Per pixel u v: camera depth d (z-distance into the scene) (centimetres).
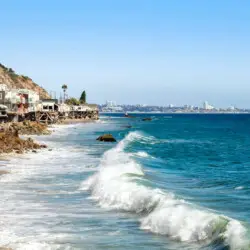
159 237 1534
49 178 2989
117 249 1412
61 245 1466
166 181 2883
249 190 2536
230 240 1323
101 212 1944
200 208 1698
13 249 1426
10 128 7944
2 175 3098
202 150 6056
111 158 3944
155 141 7650
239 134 10712
